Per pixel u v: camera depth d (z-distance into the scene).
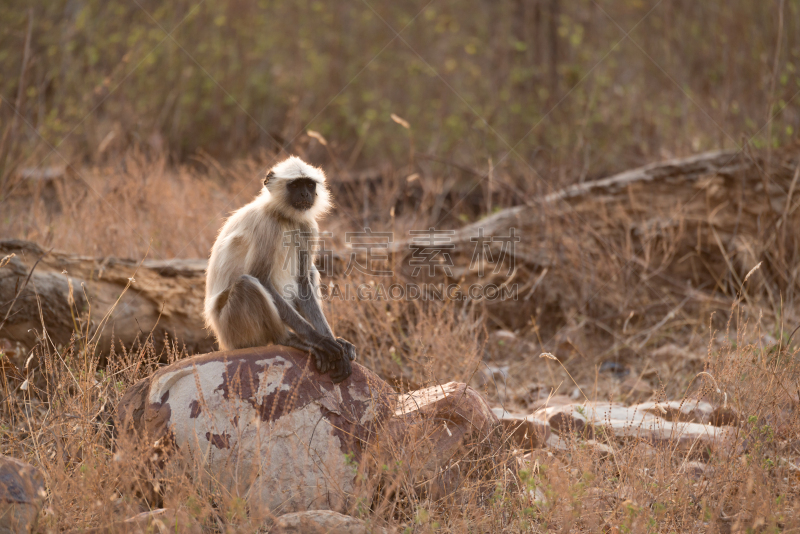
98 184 15.02
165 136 20.69
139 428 6.63
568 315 12.01
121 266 9.85
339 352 6.79
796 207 12.99
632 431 7.57
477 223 13.90
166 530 5.40
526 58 24.98
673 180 13.80
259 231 7.47
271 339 7.23
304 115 23.77
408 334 10.97
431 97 25.78
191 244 12.94
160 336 9.48
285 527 5.63
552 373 10.36
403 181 17.59
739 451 6.89
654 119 19.36
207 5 23.64
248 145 21.77
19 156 15.27
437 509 6.33
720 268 13.09
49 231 11.41
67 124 18.67
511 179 17.12
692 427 7.59
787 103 16.09
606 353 11.23
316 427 6.41
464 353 9.92
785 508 6.07
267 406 6.37
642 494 6.29
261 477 6.05
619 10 24.64
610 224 13.25
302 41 25.38
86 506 5.80
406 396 7.32
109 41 21.36
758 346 8.36
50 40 20.59
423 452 6.54
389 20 27.77
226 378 6.46
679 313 12.13
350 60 26.67
